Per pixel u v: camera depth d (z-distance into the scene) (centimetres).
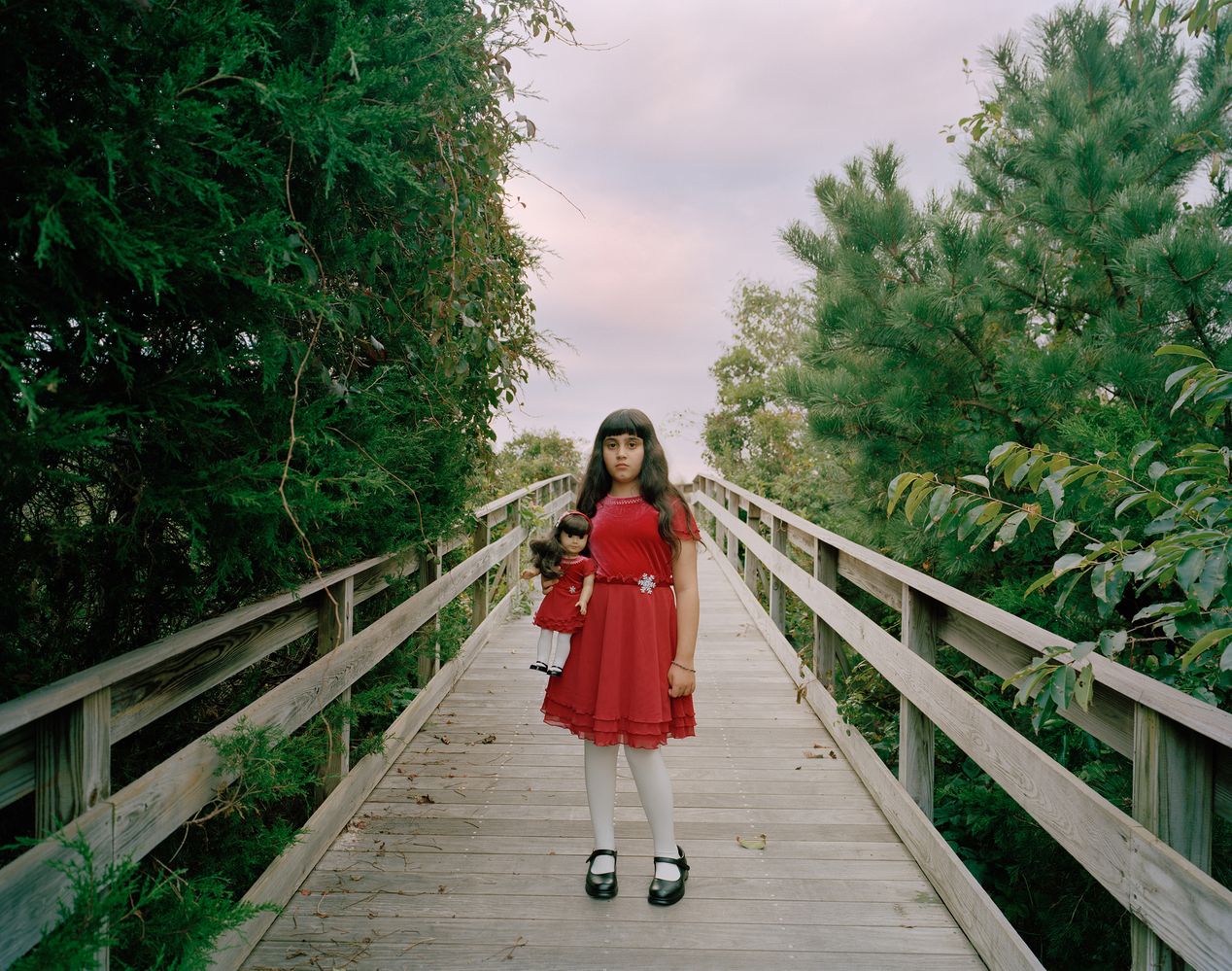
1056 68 419
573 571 253
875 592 353
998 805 313
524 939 230
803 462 963
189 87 136
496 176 346
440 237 308
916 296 385
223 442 198
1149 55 407
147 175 138
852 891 259
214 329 184
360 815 312
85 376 164
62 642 198
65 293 142
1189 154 366
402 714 389
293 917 239
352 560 306
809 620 612
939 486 224
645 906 249
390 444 284
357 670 300
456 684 499
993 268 400
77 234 128
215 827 218
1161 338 334
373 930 233
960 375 414
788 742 404
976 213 459
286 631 251
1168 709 143
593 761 256
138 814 160
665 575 249
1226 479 185
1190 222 338
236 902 219
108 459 181
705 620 715
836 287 433
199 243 146
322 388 247
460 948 225
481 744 395
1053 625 327
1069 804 180
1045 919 305
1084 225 369
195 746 186
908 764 294
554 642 258
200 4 141
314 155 161
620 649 243
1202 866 149
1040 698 181
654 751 252
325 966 215
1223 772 145
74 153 134
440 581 432
